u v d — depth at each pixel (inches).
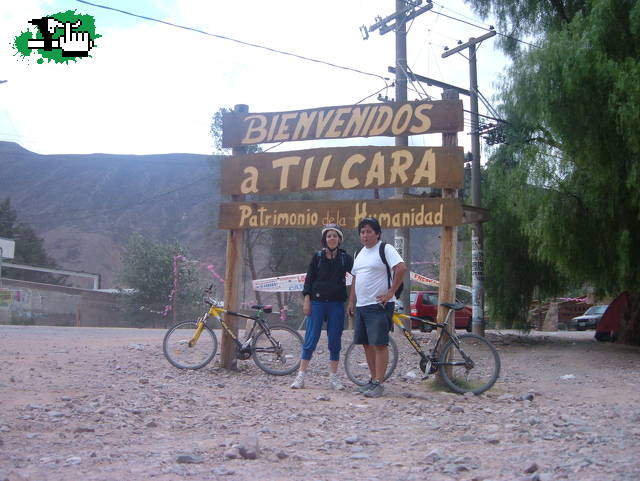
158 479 155.5
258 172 361.7
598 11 480.4
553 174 529.7
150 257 1633.9
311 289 316.2
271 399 276.5
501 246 674.2
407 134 335.3
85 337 567.2
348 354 329.4
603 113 474.6
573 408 271.3
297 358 353.7
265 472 163.8
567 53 472.7
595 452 182.2
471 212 501.7
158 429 214.5
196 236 4431.6
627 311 625.0
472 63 735.1
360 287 297.6
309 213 346.9
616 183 488.4
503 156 645.9
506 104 576.4
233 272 362.9
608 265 534.3
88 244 4256.9
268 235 1754.4
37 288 1525.6
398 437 209.3
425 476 160.6
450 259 320.2
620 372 433.4
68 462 168.4
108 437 199.8
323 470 166.6
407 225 327.9
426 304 956.6
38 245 2763.3
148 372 339.0
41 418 219.3
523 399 294.0
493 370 309.1
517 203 561.9
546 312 1558.8
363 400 282.4
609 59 474.0
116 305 1673.2
